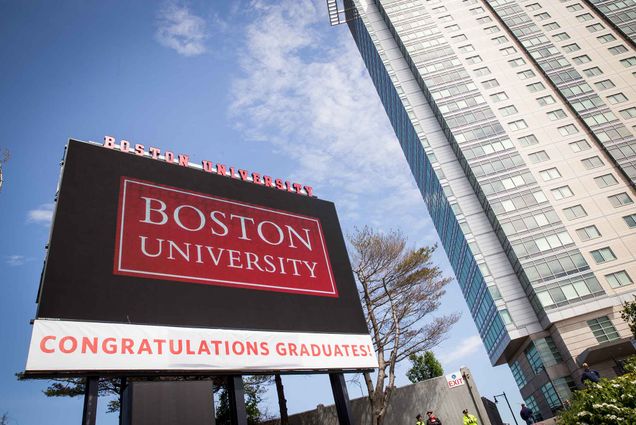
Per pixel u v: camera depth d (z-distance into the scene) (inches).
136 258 375.2
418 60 2657.5
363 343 480.1
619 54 2246.6
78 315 312.7
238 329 392.2
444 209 2433.6
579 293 1626.5
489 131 2182.6
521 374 2001.7
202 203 472.4
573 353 1520.7
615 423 271.7
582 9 2511.1
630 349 1354.6
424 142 2389.3
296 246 519.5
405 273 906.1
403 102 2613.2
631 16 2372.0
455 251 2561.5
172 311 362.9
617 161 1881.2
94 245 358.3
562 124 2092.8
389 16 3061.0
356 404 791.7
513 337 1694.1
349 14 4015.8
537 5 2625.5
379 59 3053.6
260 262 466.6
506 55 2474.2
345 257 565.0
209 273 414.3
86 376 293.1
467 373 790.5
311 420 781.3
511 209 1907.0
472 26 2699.3
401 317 872.9
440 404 771.4
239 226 483.8
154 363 323.9
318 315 467.2
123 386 372.2
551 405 1676.9
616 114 2030.0
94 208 382.0
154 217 418.0
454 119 2301.9
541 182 1939.0
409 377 1669.5
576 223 1787.6
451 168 2237.9
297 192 600.4
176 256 403.2
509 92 2304.4
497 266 1878.7
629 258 1648.6
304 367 410.3
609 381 301.7
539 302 1647.4
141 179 441.7
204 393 299.6
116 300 338.6
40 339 286.2
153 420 268.1
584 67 2251.5
